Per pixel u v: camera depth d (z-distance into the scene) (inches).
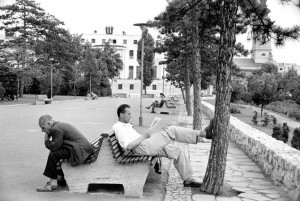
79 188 234.8
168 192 239.3
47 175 235.8
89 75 2461.9
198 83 489.1
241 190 245.1
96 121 748.6
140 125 684.7
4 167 303.0
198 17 466.0
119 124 248.4
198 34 484.1
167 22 540.1
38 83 2385.6
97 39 4138.8
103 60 3021.7
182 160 253.0
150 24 698.2
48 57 1879.9
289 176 236.2
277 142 331.3
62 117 834.2
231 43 238.8
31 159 338.3
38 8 1781.5
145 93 3563.0
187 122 767.1
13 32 1731.1
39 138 480.1
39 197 221.6
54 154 233.0
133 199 224.2
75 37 2453.2
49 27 1800.0
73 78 2241.6
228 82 237.5
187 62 896.3
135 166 231.6
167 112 1043.9
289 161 239.5
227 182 266.7
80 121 745.6
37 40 1768.0
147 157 237.8
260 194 235.8
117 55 3304.6
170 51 936.3
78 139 233.5
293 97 2338.8
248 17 360.5
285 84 2440.9
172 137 247.3
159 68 3897.6
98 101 1818.4
